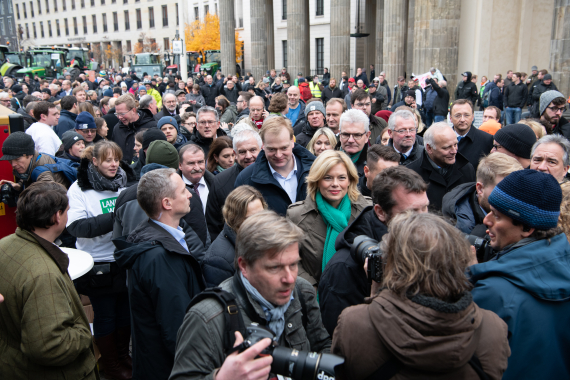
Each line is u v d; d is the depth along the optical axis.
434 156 4.12
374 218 2.85
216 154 5.19
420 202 2.55
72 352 2.46
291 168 4.02
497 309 1.95
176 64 37.88
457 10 15.36
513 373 1.92
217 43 48.25
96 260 3.84
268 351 1.61
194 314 1.89
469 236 2.76
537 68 16.23
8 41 92.94
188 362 1.84
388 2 20.92
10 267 2.46
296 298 2.16
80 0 77.19
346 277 2.46
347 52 25.14
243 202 2.88
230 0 31.27
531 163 3.52
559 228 2.14
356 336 1.63
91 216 4.00
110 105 10.32
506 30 16.06
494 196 2.16
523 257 2.01
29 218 2.53
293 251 1.93
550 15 16.11
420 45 15.77
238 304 1.99
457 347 1.46
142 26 68.94
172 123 6.36
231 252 2.96
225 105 10.33
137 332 2.68
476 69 15.98
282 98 7.48
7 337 2.55
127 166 4.51
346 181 3.19
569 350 2.00
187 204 2.93
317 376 1.54
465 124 5.18
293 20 27.17
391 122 4.97
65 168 4.91
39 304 2.40
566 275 1.97
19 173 4.68
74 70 27.00
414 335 1.49
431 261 1.56
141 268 2.62
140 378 2.69
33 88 22.23
